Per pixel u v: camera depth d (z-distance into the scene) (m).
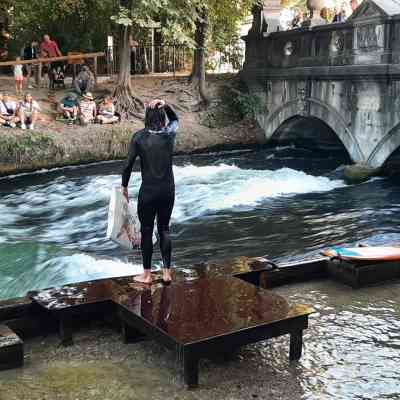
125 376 4.53
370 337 5.28
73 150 18.48
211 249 10.18
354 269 6.56
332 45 17.55
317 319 5.68
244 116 22.92
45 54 21.80
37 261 8.44
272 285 6.63
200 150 21.45
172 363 4.75
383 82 15.55
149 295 5.12
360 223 11.84
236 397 4.20
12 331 4.88
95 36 26.11
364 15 15.84
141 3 19.56
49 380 4.47
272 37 21.19
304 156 21.05
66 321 5.09
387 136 15.77
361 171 16.20
